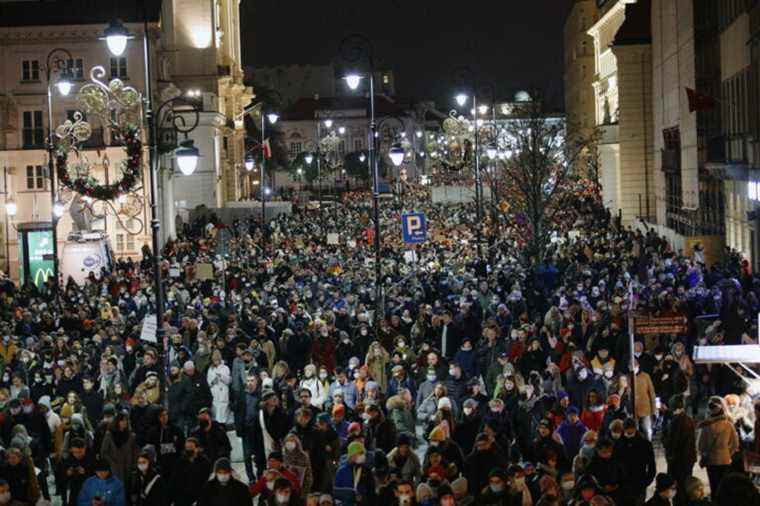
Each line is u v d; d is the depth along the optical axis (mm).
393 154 35531
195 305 32125
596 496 12391
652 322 20375
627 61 68000
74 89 62250
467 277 35031
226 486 14164
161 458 16516
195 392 20203
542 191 52750
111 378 22531
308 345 25297
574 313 26750
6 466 16125
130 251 61031
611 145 74062
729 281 25469
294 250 53688
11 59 62344
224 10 101062
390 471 14148
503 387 18531
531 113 82375
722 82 48750
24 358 24594
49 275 46750
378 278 29703
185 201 81625
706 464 16047
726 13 47438
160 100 65438
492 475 13547
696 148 51375
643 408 19000
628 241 46219
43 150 60906
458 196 79312
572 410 16906
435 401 19172
